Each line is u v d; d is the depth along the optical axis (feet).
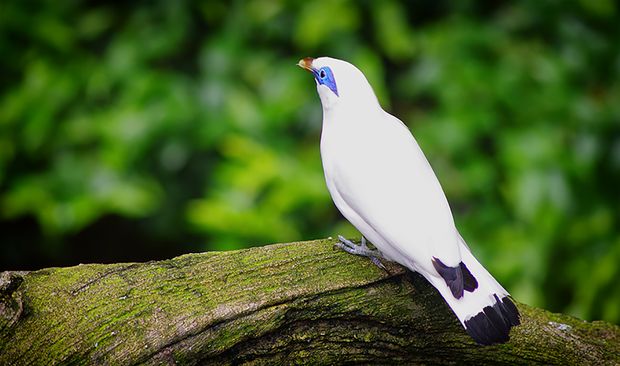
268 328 18.12
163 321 17.76
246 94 32.94
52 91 33.50
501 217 32.37
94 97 34.50
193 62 36.65
